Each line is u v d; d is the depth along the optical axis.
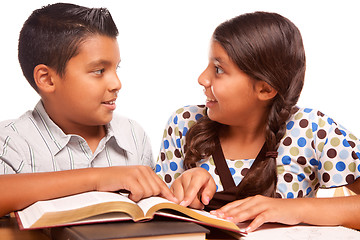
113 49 0.93
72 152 1.04
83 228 0.57
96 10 0.94
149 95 2.29
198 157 1.02
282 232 0.70
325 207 0.76
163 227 0.59
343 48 2.36
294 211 0.74
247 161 1.00
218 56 0.90
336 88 2.38
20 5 2.06
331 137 0.96
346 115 2.38
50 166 1.00
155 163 1.25
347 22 2.35
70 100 0.93
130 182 0.71
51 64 0.92
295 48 0.93
